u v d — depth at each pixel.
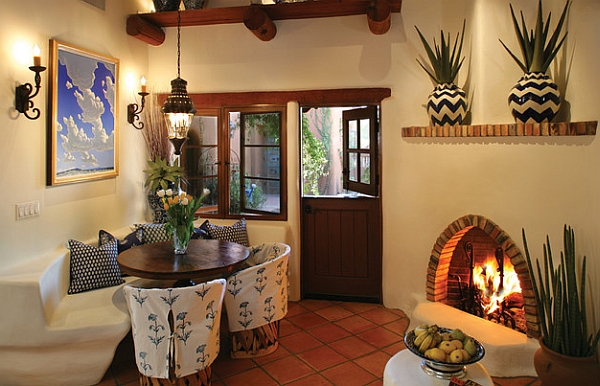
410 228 4.26
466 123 3.99
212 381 3.15
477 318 3.64
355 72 4.47
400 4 4.12
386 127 4.43
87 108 3.84
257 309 3.42
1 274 2.99
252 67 4.69
